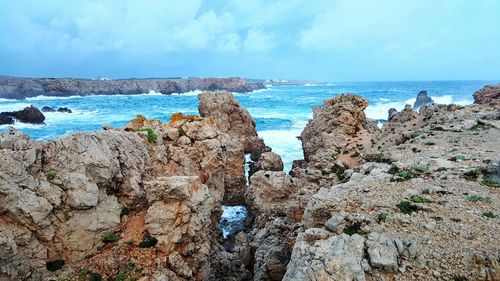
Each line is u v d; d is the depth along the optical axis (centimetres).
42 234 1641
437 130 2764
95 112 9419
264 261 1986
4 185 1564
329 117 3584
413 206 1353
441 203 1391
